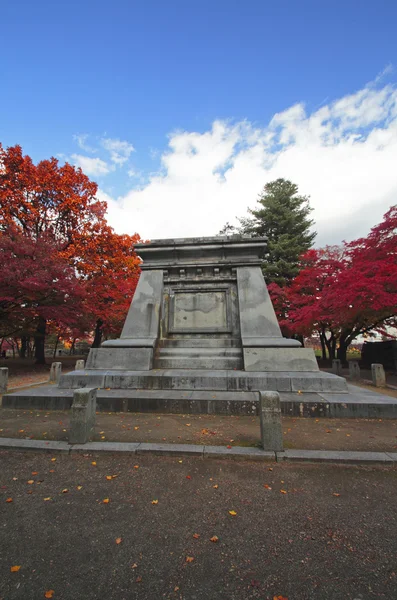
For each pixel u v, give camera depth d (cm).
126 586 239
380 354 2098
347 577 248
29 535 300
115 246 2494
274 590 236
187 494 374
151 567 259
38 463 462
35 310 1680
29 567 259
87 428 528
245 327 975
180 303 1067
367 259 1521
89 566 260
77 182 2342
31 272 1533
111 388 857
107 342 981
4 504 354
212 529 308
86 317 2077
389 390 1173
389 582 243
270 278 2602
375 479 412
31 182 2134
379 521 321
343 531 305
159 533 302
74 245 2294
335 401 709
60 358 3634
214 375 840
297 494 374
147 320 1029
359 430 601
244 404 718
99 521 321
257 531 305
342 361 2269
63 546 285
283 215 2683
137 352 940
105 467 448
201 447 495
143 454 489
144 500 361
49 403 780
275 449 481
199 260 1097
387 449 499
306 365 887
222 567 259
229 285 1067
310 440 543
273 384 813
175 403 737
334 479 412
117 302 2420
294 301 2008
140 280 1092
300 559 268
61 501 360
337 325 1734
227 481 405
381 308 1350
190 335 1030
